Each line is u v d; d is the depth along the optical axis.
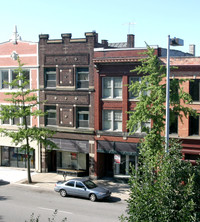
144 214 9.94
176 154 11.32
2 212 22.36
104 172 32.44
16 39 34.53
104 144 30.75
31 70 33.97
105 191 24.95
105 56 30.11
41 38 33.06
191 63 26.95
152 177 10.76
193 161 27.56
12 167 36.44
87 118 31.75
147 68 23.05
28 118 34.84
